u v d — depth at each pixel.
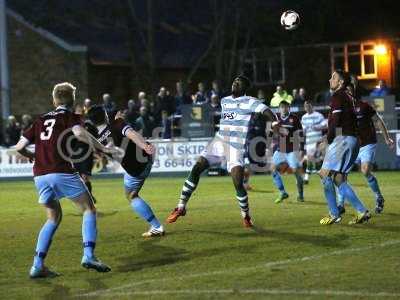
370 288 12.79
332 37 61.16
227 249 16.61
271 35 60.09
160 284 13.59
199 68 62.28
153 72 58.12
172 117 42.28
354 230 18.55
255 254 15.98
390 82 59.94
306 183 32.84
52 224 14.70
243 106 19.14
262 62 61.84
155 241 17.88
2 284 14.03
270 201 25.81
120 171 41.31
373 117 21.75
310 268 14.42
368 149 21.67
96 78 57.75
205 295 12.70
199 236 18.34
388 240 17.09
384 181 32.38
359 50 60.50
